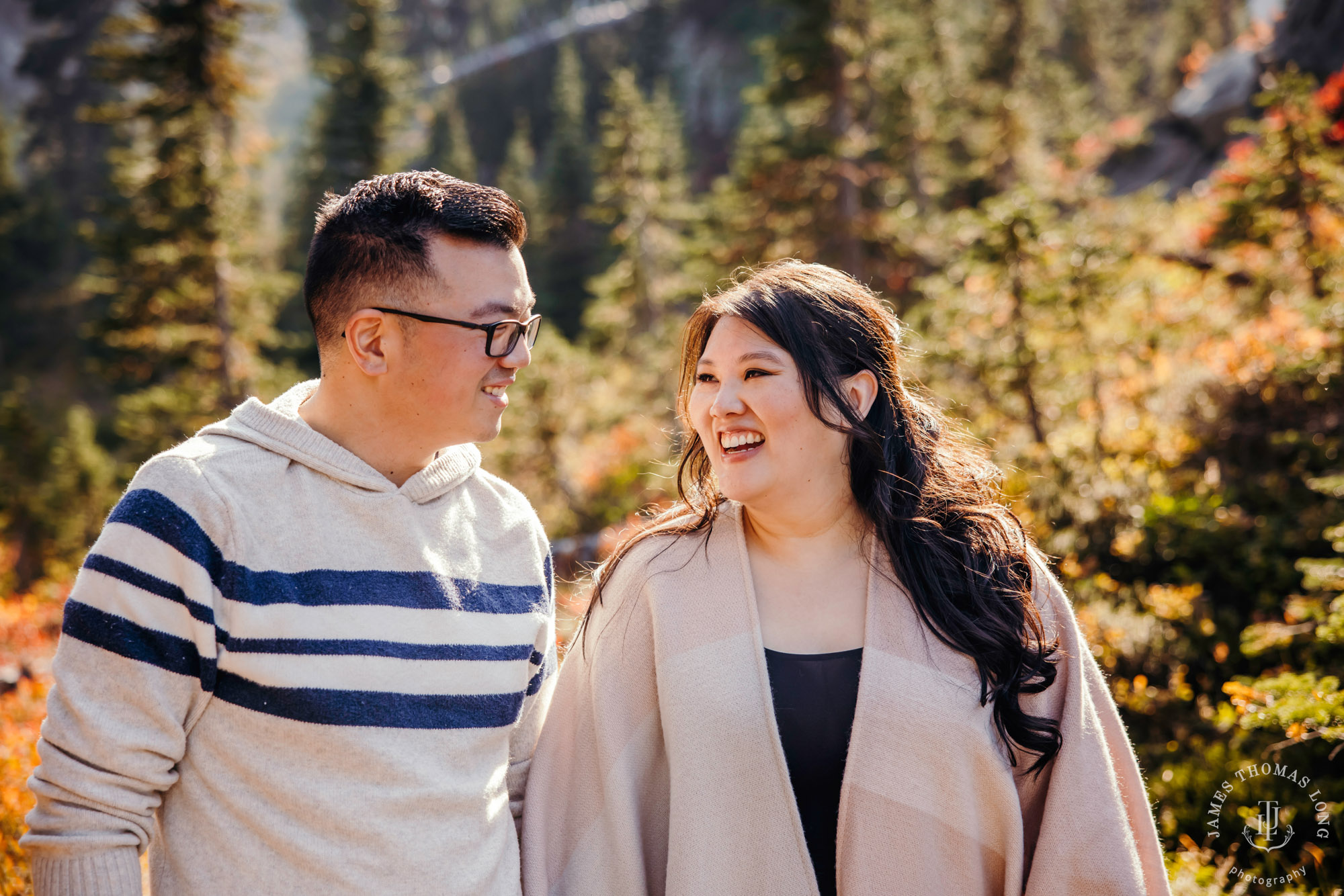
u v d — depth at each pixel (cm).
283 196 5528
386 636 155
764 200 1587
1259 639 395
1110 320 804
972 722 169
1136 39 4859
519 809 189
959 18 3894
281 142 1947
